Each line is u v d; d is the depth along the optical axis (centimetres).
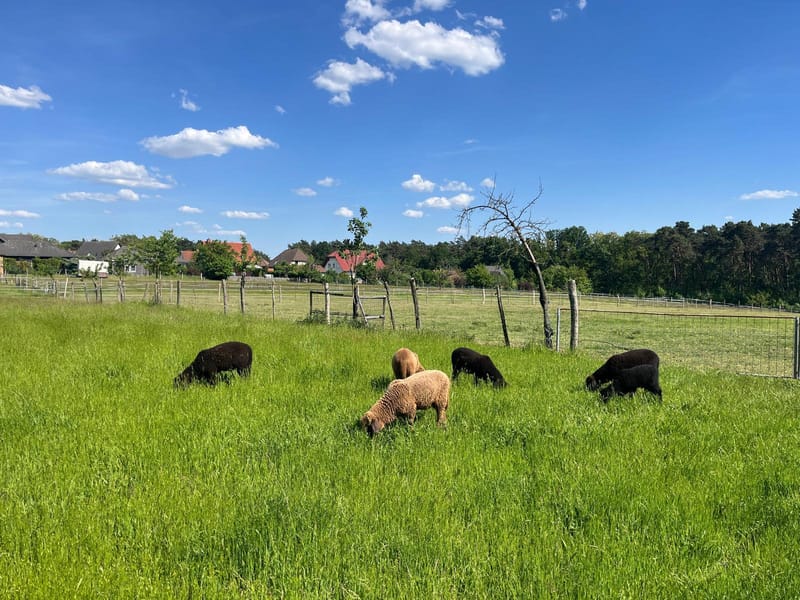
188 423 591
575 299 1377
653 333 2528
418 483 436
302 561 315
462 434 588
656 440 570
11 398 673
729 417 679
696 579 306
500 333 2281
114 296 3675
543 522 372
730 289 7719
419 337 1369
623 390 778
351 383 808
